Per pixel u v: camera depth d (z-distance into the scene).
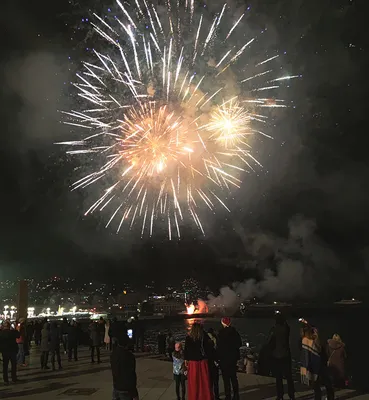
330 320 142.88
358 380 27.70
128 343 7.38
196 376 8.55
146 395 11.68
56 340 16.70
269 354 10.16
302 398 10.59
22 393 12.11
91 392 12.09
